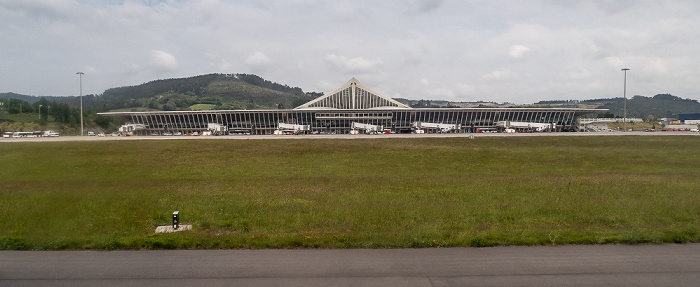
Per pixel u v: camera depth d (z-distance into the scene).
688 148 48.47
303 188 20.28
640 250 9.31
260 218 13.00
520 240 9.88
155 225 12.32
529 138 60.44
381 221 12.34
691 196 16.55
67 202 15.05
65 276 7.84
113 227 11.84
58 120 105.69
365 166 35.88
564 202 15.18
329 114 105.06
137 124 103.69
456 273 7.88
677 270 8.02
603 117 157.25
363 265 8.34
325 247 9.65
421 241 9.78
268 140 56.28
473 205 14.85
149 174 29.59
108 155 39.31
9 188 19.19
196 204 15.47
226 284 7.38
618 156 41.88
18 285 7.39
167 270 8.12
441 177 26.30
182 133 106.06
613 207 14.15
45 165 30.45
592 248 9.48
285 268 8.18
